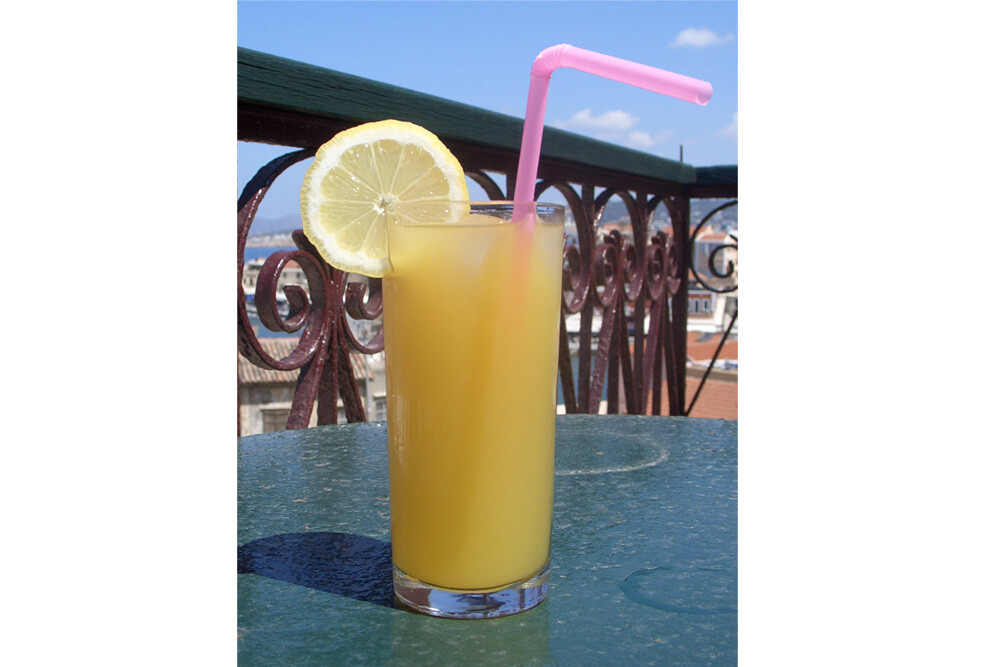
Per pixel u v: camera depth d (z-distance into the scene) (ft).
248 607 2.23
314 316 4.66
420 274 2.18
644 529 2.84
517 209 2.19
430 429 2.17
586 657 1.92
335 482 3.41
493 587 2.17
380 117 4.38
